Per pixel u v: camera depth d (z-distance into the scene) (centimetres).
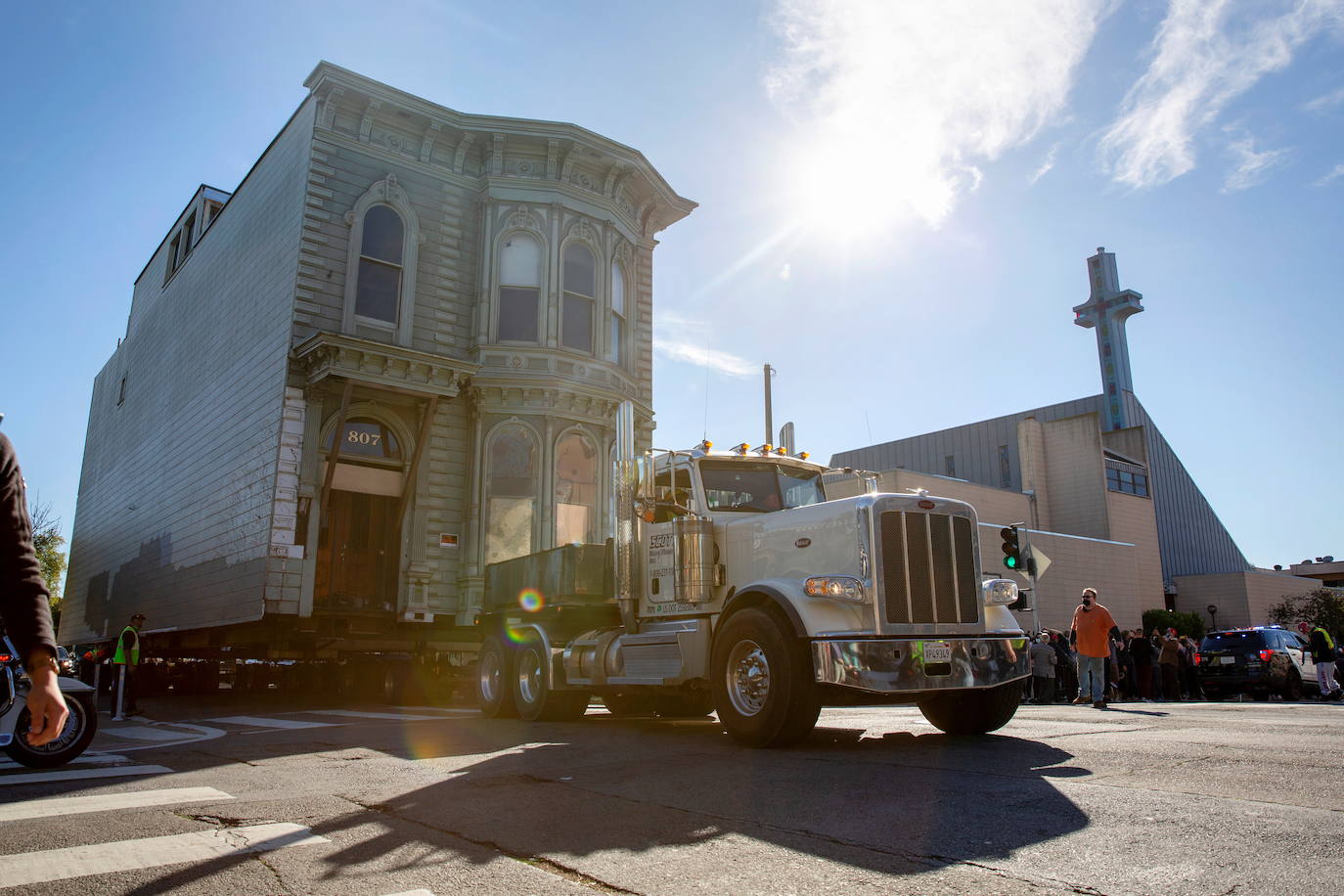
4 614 216
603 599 1012
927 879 338
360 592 1727
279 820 470
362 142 1847
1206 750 641
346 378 1653
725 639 788
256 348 1850
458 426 1859
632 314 2123
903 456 6900
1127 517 5234
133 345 2872
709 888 335
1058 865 351
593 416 1941
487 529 1806
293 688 1912
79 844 420
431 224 1908
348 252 1791
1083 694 1553
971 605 782
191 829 452
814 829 421
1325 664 1870
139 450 2608
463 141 1953
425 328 1853
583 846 403
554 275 1945
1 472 220
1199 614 5850
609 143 2028
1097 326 10738
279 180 1916
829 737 827
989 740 758
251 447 1767
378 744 810
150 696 2053
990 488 4388
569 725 1012
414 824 455
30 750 685
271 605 1576
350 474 1734
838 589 727
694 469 946
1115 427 7194
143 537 2423
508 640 1155
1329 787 486
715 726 997
